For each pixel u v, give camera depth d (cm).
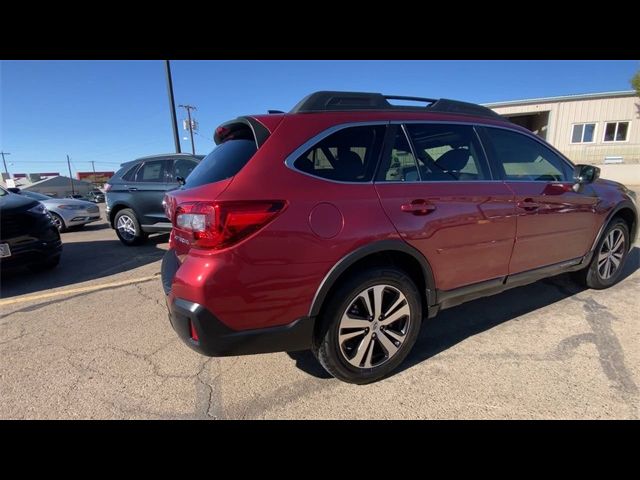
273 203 191
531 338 288
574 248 333
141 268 540
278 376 249
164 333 319
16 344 304
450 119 267
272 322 198
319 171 210
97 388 241
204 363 268
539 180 303
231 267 185
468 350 273
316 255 200
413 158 242
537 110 2103
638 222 393
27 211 471
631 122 1911
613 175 1864
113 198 688
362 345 228
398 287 233
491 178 273
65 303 398
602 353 264
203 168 245
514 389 228
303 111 221
